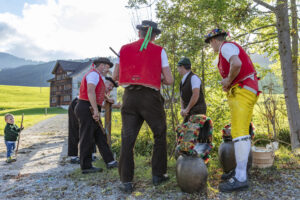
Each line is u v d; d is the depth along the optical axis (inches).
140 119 118.7
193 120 117.1
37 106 2183.8
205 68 205.5
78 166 172.1
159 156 119.6
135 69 111.8
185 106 154.9
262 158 134.8
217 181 122.2
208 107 212.5
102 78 160.1
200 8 186.1
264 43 279.3
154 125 116.3
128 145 114.2
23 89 3631.9
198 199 101.4
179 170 108.2
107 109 181.0
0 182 137.7
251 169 134.1
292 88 221.9
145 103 112.7
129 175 114.0
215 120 208.8
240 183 107.1
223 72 114.3
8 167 175.0
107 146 159.0
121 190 114.9
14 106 2082.9
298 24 247.9
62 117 971.9
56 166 174.9
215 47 118.0
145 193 111.1
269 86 216.8
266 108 214.8
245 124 108.8
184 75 151.7
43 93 3447.3
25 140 334.0
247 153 108.0
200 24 187.0
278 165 139.3
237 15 203.9
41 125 624.4
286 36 223.8
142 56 113.0
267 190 107.0
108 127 180.4
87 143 147.8
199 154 122.1
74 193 116.6
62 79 2121.1
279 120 265.4
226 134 131.0
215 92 212.8
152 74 112.0
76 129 182.1
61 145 281.7
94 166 158.7
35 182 135.9
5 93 3139.8
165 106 180.9
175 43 172.9
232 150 124.5
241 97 108.4
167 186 115.9
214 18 202.5
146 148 196.9
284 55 225.3
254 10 199.5
